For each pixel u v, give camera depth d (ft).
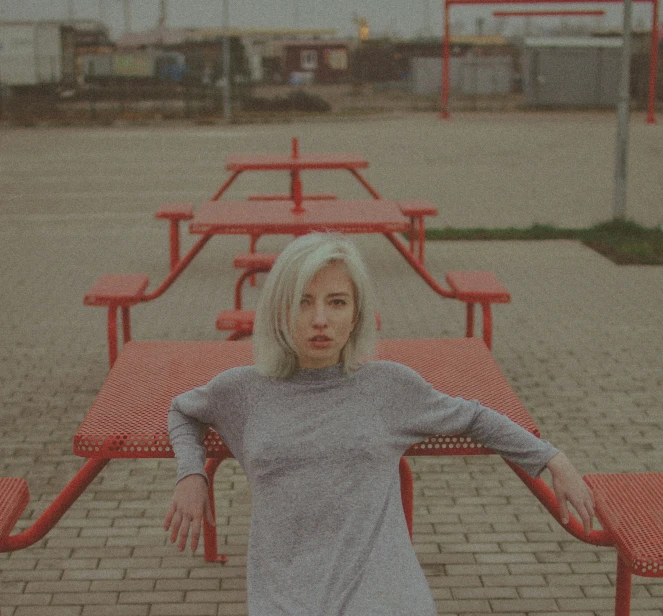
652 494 9.96
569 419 19.49
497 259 36.45
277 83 234.58
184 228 43.70
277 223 22.80
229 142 90.07
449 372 11.37
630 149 81.00
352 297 8.39
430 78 197.57
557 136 95.14
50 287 31.96
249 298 30.09
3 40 152.46
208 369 11.57
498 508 15.52
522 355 23.89
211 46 205.16
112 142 91.45
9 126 114.83
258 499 8.28
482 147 84.07
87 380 21.99
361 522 8.03
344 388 8.44
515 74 213.66
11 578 13.30
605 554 13.99
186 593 12.93
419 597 7.64
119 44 221.66
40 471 17.01
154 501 15.79
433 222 46.68
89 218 46.93
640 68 153.17
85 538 14.47
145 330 26.25
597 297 30.17
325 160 34.94
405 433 8.59
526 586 13.12
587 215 48.34
